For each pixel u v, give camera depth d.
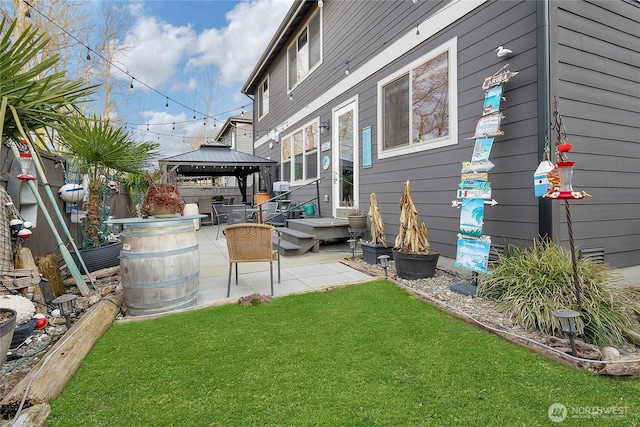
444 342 2.36
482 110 3.77
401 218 4.18
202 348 2.31
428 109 4.60
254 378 1.94
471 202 3.49
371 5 5.79
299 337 2.46
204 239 7.91
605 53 3.47
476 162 3.46
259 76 12.28
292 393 1.80
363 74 6.06
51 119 2.86
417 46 4.75
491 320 2.66
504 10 3.51
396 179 5.24
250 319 2.82
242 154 10.67
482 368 2.02
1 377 2.01
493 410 1.64
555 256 2.88
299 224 6.32
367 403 1.71
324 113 7.58
